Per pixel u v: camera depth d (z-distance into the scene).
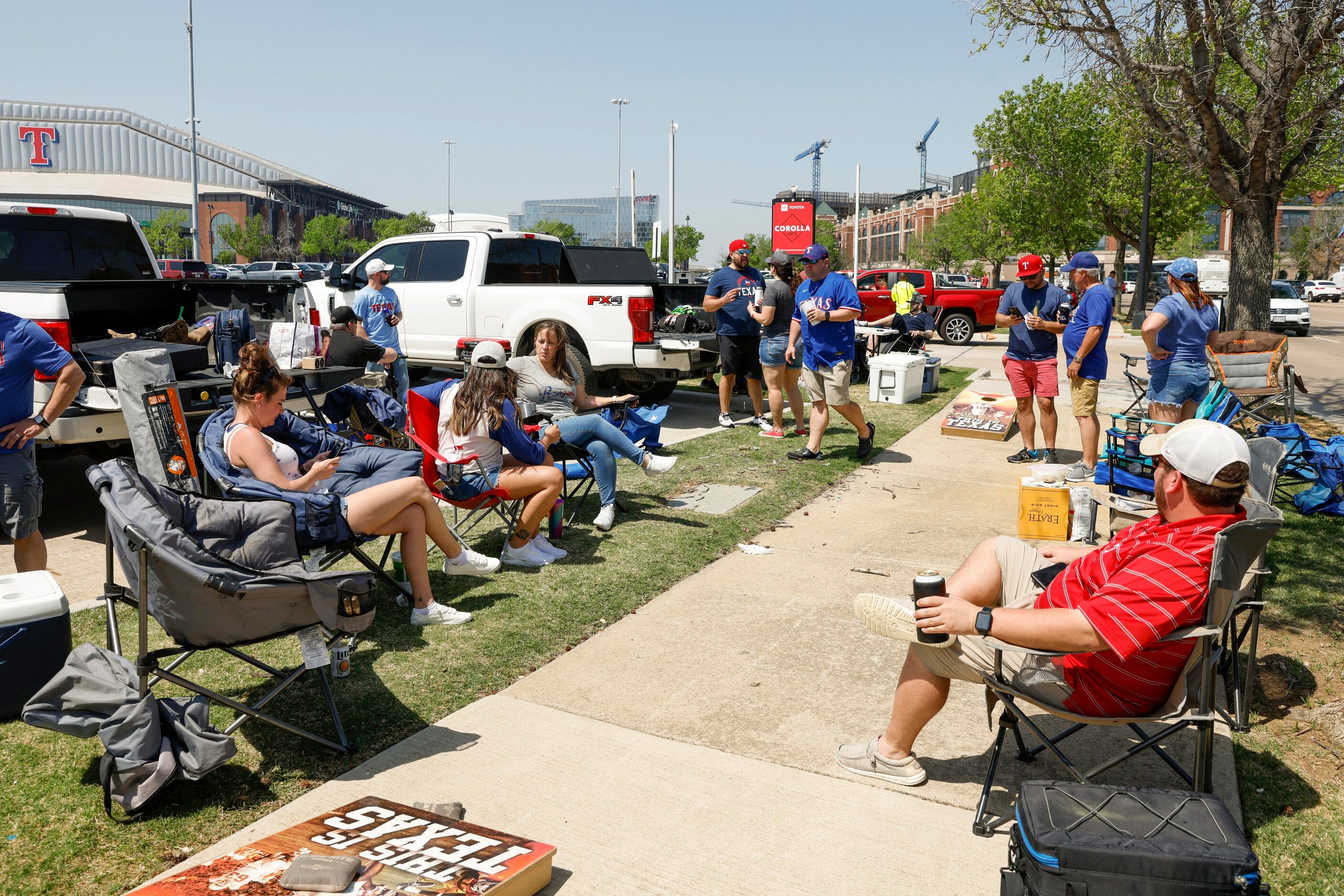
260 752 3.29
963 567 3.06
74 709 2.95
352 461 4.90
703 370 10.45
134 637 4.25
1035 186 34.06
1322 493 6.33
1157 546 2.59
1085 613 2.56
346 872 2.33
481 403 4.86
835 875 2.65
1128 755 2.72
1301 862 2.69
